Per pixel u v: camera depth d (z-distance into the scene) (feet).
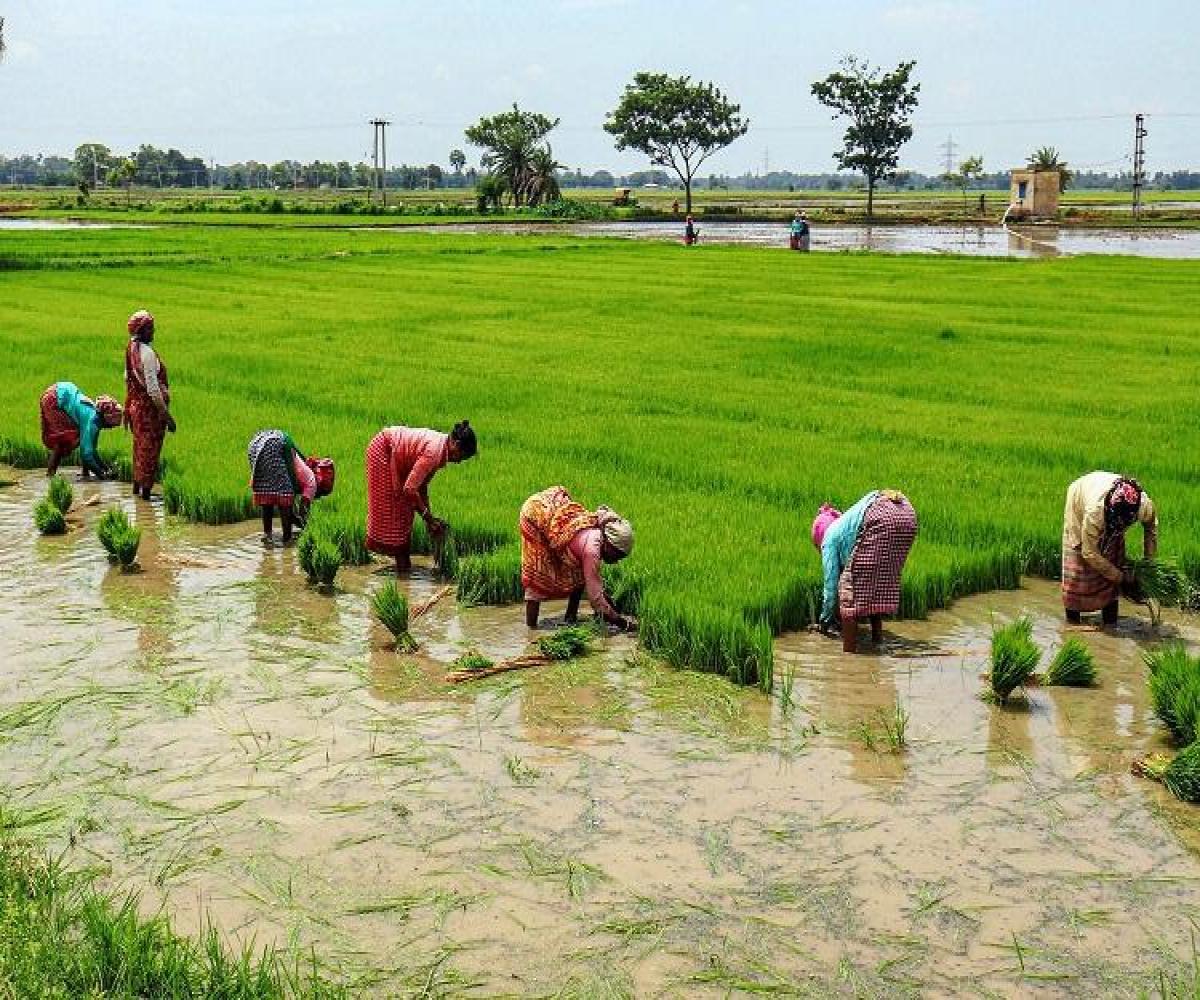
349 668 28.53
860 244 239.50
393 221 321.11
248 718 25.54
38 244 196.54
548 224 323.78
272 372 73.05
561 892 18.97
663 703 26.58
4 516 42.93
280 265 158.81
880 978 16.87
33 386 66.23
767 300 119.96
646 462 49.44
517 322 100.89
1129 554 35.94
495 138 413.18
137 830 20.84
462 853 20.13
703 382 71.46
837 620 32.24
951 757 23.95
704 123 379.14
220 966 16.29
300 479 39.70
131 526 38.45
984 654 30.04
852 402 65.10
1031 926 18.15
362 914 18.38
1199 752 22.17
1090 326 99.14
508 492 43.42
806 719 25.77
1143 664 29.48
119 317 101.04
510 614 32.94
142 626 31.30
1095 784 22.82
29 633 30.60
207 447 50.96
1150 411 62.03
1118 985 16.76
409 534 36.50
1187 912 18.54
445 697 26.84
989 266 166.30
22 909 17.80
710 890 19.04
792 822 21.25
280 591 34.58
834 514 32.30
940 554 35.96
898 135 359.66
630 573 33.47
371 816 21.35
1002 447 52.90
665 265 165.68
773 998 16.42
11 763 23.34
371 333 92.73
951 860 20.02
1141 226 321.73
